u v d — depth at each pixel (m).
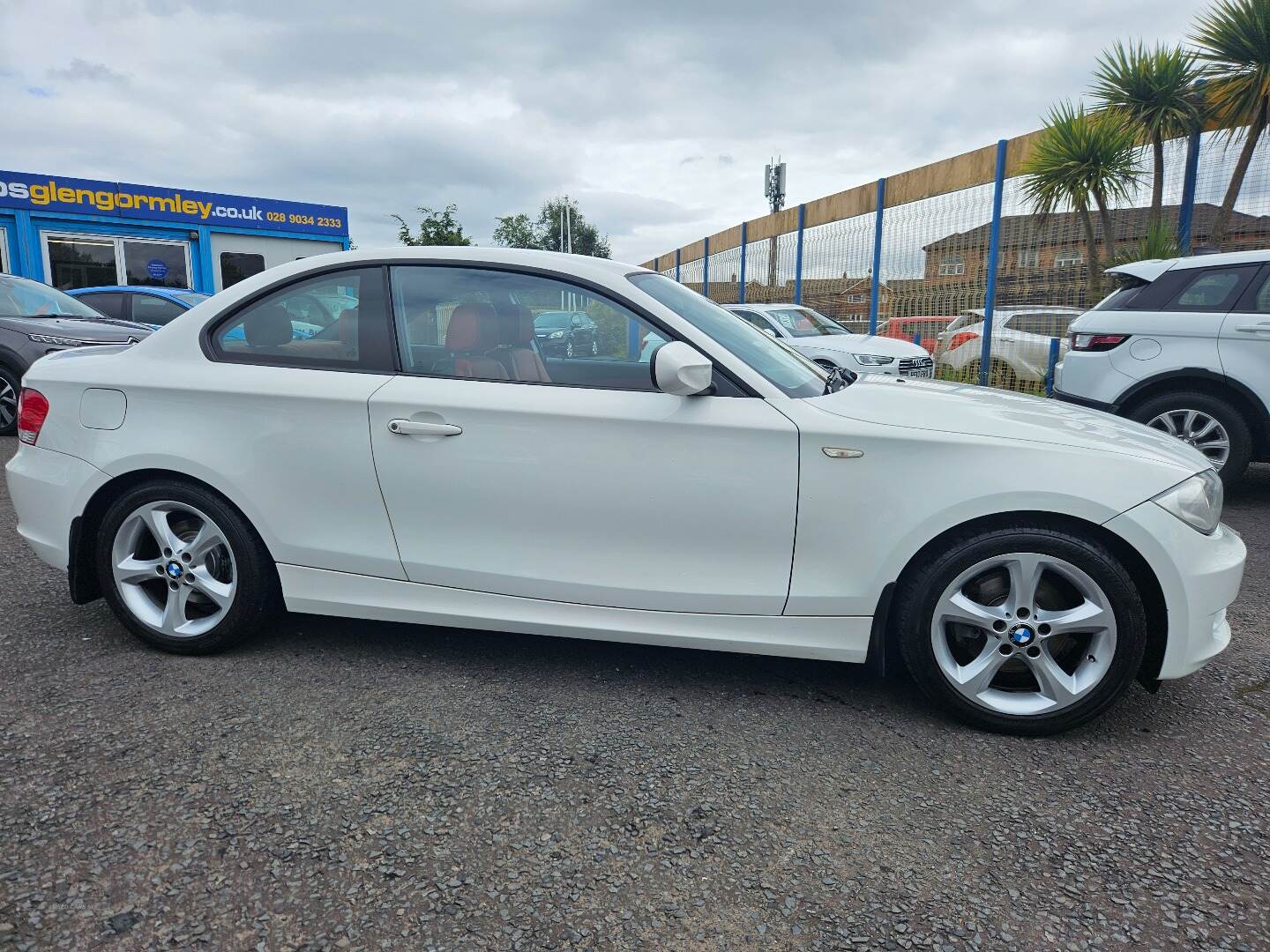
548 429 2.80
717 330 3.03
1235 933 1.86
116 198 16.72
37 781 2.34
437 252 3.10
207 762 2.46
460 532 2.94
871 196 11.98
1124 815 2.29
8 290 8.52
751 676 3.14
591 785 2.40
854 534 2.67
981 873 2.05
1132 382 6.00
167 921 1.83
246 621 3.15
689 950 1.79
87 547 3.24
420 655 3.27
